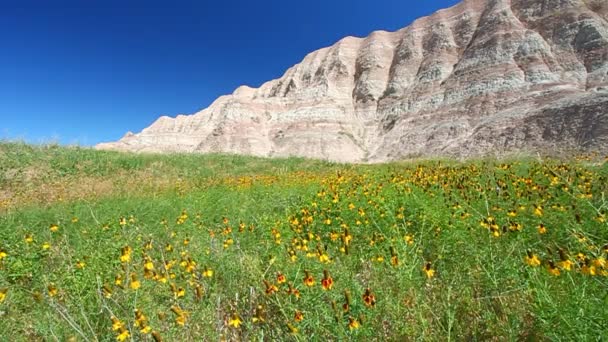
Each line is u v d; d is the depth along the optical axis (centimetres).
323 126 8906
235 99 9969
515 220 484
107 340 302
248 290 391
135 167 1966
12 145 1962
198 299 356
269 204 912
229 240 510
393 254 349
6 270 489
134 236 637
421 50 9694
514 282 309
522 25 7912
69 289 412
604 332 217
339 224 601
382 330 290
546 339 259
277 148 8588
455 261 404
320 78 10319
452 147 6056
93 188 1547
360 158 7900
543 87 6356
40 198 1382
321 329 282
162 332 313
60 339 317
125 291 353
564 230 412
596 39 6662
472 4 9612
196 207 935
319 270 375
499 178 818
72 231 745
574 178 714
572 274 295
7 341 328
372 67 10100
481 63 7625
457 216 520
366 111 9325
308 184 1165
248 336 315
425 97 8250
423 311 310
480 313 310
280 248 478
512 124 5556
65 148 2128
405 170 1194
